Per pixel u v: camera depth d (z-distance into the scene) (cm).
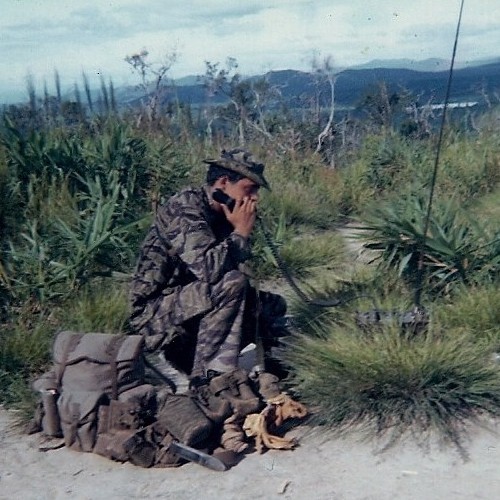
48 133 858
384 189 1032
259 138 1205
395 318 472
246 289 421
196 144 1020
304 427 420
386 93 1540
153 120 1005
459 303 524
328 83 1788
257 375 427
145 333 438
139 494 370
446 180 995
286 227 841
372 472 378
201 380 415
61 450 412
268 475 379
